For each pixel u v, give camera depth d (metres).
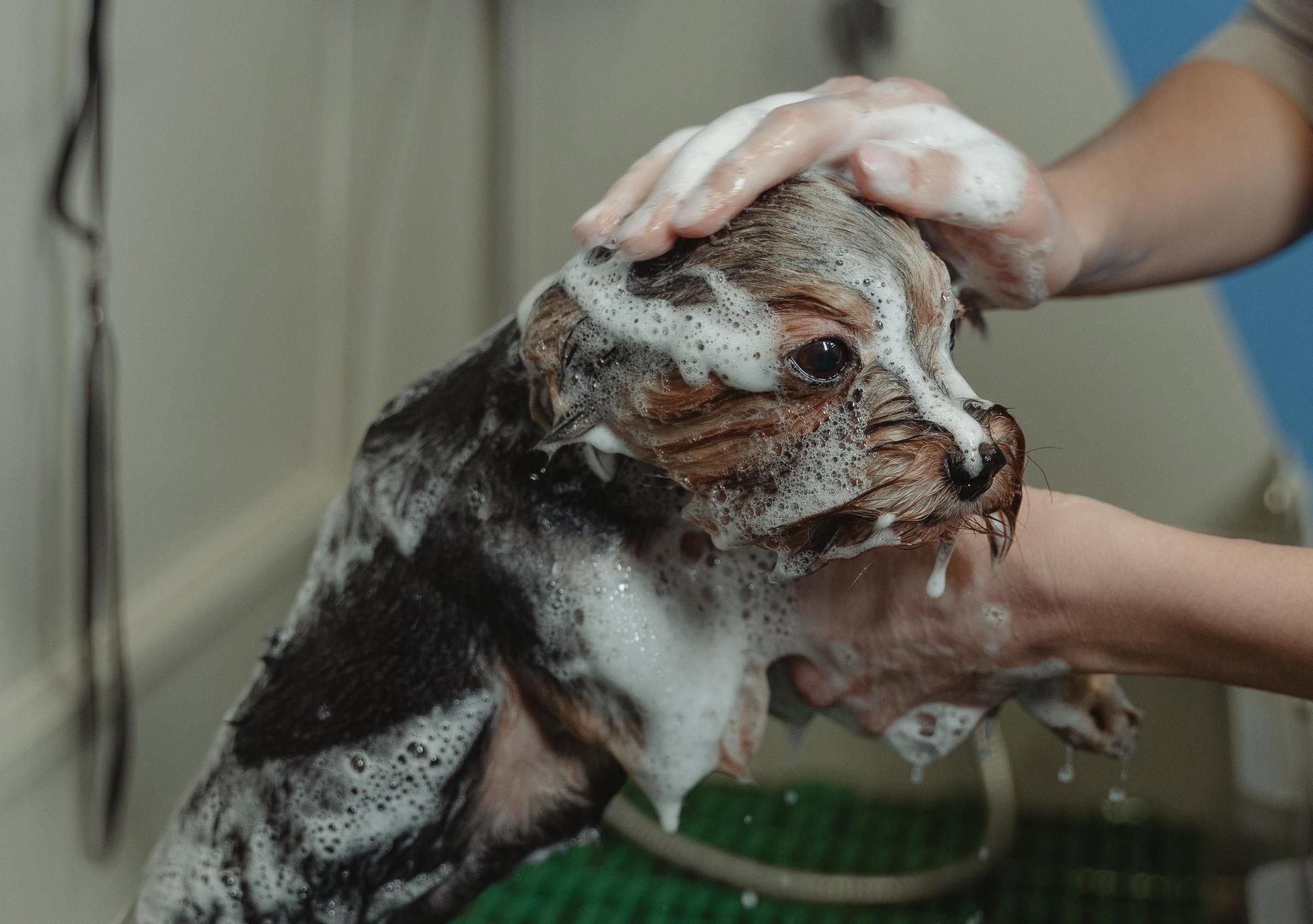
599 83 1.59
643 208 0.55
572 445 0.62
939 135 0.64
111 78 1.09
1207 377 1.50
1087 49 1.47
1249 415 1.50
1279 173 0.90
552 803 0.69
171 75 1.19
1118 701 0.70
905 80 0.67
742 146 0.56
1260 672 0.61
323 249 1.54
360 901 0.68
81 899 1.11
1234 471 1.51
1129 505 1.54
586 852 1.50
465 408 0.66
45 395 1.05
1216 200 0.88
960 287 0.72
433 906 0.70
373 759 0.66
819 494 0.52
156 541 1.23
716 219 0.53
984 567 0.62
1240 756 1.40
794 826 1.57
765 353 0.51
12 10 0.98
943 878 1.42
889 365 0.52
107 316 1.12
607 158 1.61
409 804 0.66
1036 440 1.54
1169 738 1.53
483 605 0.64
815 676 0.67
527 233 1.65
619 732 0.64
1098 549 0.61
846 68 1.53
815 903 1.42
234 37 1.29
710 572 0.64
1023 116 1.50
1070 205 0.83
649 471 0.61
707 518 0.55
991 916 1.40
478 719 0.65
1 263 0.98
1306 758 1.24
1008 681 0.66
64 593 1.09
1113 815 1.57
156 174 1.18
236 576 1.33
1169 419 1.52
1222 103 0.90
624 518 0.63
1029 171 0.66
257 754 0.69
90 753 1.10
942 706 0.69
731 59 1.56
